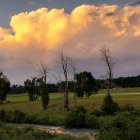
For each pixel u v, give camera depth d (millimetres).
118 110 89875
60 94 166875
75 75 121875
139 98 114438
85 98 126188
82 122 79125
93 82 123750
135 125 37312
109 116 82438
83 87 122625
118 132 36844
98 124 76812
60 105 110688
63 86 107312
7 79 143500
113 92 163125
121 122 38344
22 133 50656
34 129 53969
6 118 97062
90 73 123312
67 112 89375
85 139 47406
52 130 72938
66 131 71438
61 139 47531
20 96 194125
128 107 90938
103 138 37156
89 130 73312
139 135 36656
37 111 106812
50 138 47938
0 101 141375
